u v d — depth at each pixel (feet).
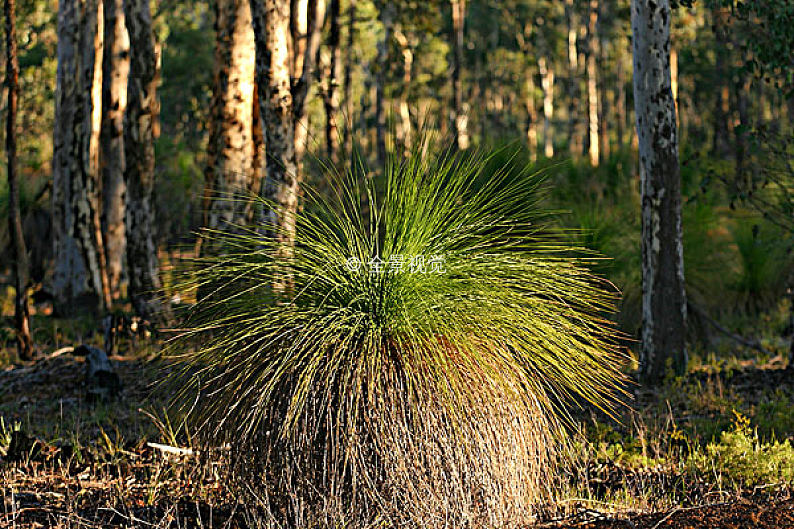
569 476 16.67
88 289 39.93
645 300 26.73
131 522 13.60
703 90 100.78
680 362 26.63
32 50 69.05
